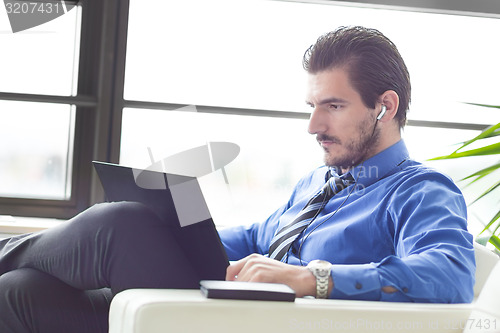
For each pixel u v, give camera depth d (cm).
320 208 162
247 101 280
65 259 124
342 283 113
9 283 124
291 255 160
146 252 123
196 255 126
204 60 279
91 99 268
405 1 274
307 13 281
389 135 162
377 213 148
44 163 272
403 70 165
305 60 171
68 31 273
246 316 99
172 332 96
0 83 268
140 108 272
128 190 134
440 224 129
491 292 105
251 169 275
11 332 124
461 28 286
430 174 146
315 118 165
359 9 282
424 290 113
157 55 277
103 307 134
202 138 274
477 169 273
